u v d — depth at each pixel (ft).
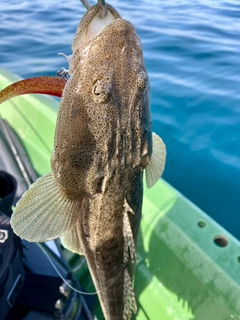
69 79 0.88
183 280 1.32
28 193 0.85
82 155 0.85
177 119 2.43
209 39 3.55
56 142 0.87
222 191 1.97
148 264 1.43
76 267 1.51
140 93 0.86
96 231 0.91
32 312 1.10
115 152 0.85
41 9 4.45
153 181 1.02
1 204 1.27
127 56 0.86
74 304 1.15
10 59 3.13
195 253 1.31
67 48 3.31
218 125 2.37
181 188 1.99
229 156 2.16
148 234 1.44
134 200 0.91
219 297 1.20
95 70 0.85
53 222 0.88
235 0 4.86
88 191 0.87
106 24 0.91
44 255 1.31
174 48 3.35
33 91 0.86
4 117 2.28
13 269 1.09
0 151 2.02
